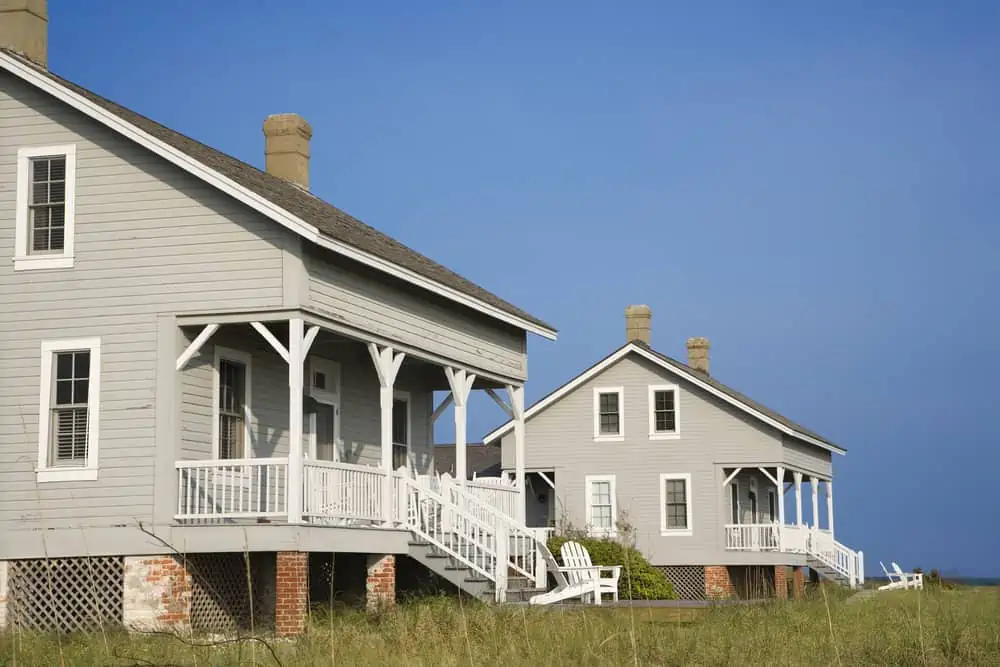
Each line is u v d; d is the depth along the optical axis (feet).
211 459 72.54
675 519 146.51
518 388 99.14
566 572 89.45
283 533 67.10
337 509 71.10
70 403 70.85
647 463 147.84
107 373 70.33
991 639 55.11
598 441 149.48
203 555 70.28
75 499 69.56
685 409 147.54
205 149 83.56
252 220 69.72
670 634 55.06
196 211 70.49
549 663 45.96
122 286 70.90
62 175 72.90
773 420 143.43
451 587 81.87
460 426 87.81
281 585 66.95
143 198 71.31
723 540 144.05
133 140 70.18
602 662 47.44
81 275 71.46
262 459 67.92
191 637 55.98
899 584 133.18
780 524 142.51
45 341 71.36
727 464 145.38
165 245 70.69
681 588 145.48
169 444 69.05
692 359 173.17
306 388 83.15
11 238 72.49
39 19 77.97
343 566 82.12
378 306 77.77
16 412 71.05
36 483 70.18
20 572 69.87
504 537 78.79
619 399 149.48
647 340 161.79
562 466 150.20
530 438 151.74
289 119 99.91
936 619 64.90
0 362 71.67
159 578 67.87
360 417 90.33
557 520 140.56
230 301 69.41
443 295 82.28
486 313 89.35
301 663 46.29
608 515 148.05
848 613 71.92
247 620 73.72
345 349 87.81
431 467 100.42
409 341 81.35
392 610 64.64
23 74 71.87
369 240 80.79
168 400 69.36
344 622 63.62
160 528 68.23
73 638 56.39
